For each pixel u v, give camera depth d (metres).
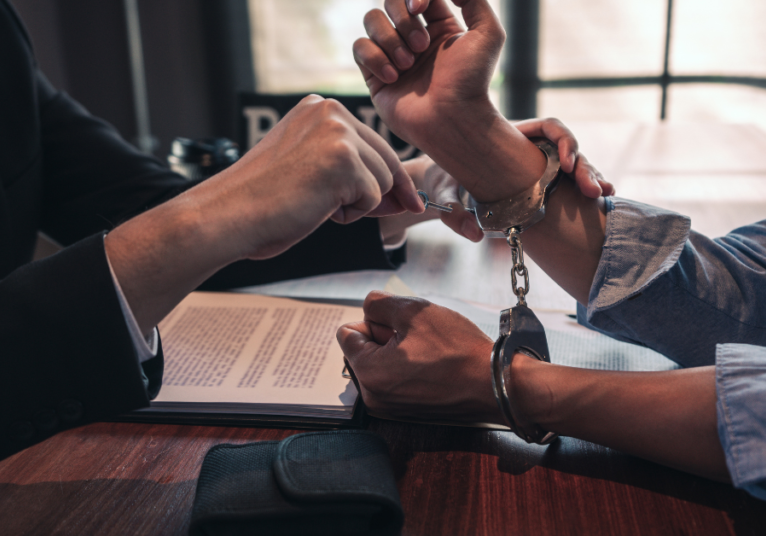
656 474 0.45
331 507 0.38
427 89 0.55
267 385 0.56
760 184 1.26
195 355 0.62
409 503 0.42
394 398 0.51
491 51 0.52
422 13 0.55
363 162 0.43
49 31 3.92
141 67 4.06
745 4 3.60
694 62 3.79
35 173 0.91
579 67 3.92
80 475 0.46
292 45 4.23
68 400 0.39
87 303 0.39
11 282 0.39
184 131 4.29
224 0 4.07
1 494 0.44
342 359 0.61
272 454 0.44
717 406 0.41
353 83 4.30
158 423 0.52
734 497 0.42
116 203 0.91
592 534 0.39
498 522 0.40
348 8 4.16
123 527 0.40
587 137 1.84
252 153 0.44
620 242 0.55
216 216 0.40
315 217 0.41
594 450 0.48
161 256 0.39
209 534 0.38
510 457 0.47
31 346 0.38
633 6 3.76
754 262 0.56
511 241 0.56
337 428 0.50
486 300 0.78
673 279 0.53
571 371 0.47
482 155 0.56
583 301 0.60
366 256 0.82
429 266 0.91
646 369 0.57
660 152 1.60
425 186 0.74
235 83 4.23
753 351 0.43
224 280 0.81
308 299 0.77
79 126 1.00
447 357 0.49
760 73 3.69
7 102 0.89
